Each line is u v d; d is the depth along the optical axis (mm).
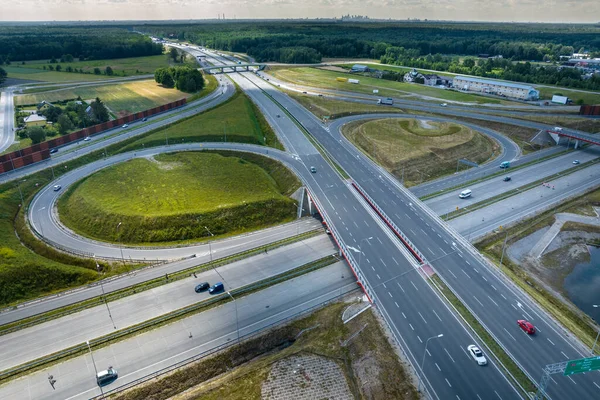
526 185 151750
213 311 89188
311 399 70438
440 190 146750
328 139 184375
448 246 107688
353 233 111438
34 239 112562
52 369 74688
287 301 92625
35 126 182375
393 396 68312
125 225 117625
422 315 84562
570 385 69562
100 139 182625
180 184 141125
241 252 110062
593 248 119250
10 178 140875
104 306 90312
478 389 68688
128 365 75812
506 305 87500
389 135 192125
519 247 116688
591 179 157250
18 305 90938
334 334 83375
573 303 98875
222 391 72062
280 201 133250
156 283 97375
